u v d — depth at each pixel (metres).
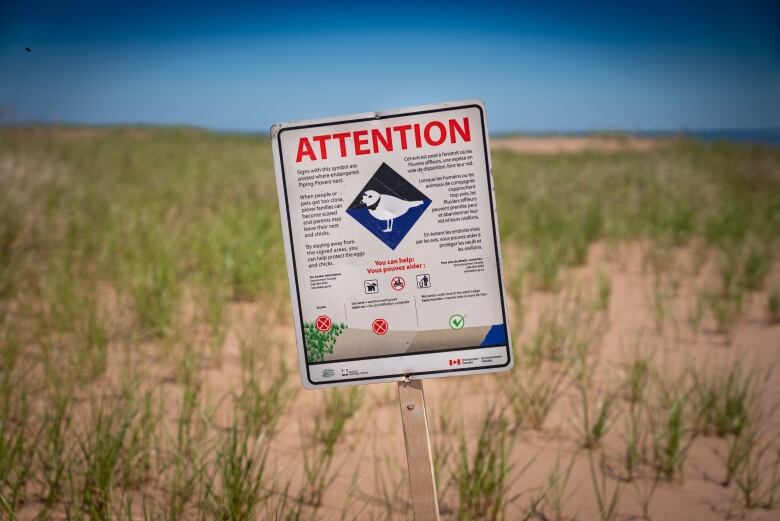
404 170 2.25
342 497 3.20
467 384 4.70
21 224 7.60
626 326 5.95
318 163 2.26
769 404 4.23
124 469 3.20
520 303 6.27
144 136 30.14
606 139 31.00
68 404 3.99
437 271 2.26
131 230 8.03
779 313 6.17
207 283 6.54
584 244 8.63
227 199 11.34
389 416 4.14
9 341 4.63
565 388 4.55
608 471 3.45
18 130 18.81
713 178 14.97
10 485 2.91
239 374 4.72
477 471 3.02
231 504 2.77
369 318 2.28
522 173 16.98
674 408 3.74
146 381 4.45
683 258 8.53
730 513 3.03
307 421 4.05
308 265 2.29
